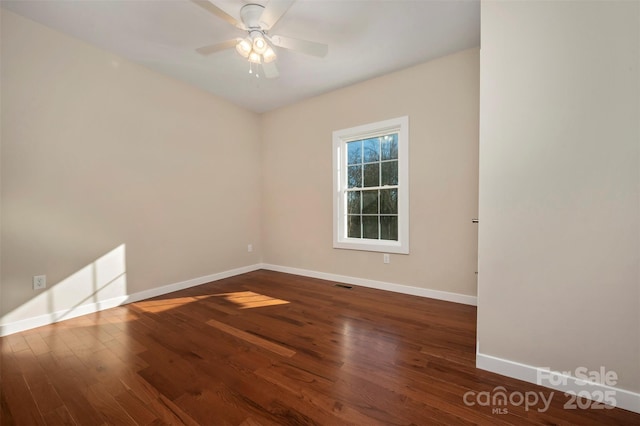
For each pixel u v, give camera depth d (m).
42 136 2.36
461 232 2.89
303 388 1.51
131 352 1.90
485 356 1.67
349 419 1.28
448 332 2.19
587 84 1.38
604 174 1.36
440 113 2.96
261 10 2.05
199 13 2.21
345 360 1.79
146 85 3.08
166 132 3.28
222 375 1.63
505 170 1.58
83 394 1.47
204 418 1.30
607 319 1.37
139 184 3.03
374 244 3.45
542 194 1.50
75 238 2.56
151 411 1.34
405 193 3.18
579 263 1.43
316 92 3.78
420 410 1.34
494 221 1.62
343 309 2.71
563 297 1.46
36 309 2.32
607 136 1.35
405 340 2.06
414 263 3.16
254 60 2.31
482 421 1.26
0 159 2.16
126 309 2.73
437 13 2.23
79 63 2.57
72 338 2.11
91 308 2.65
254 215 4.48
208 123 3.76
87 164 2.63
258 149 4.55
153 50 2.74
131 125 2.96
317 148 3.93
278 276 4.07
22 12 2.19
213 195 3.84
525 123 1.52
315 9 2.18
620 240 1.34
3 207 2.18
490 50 1.60
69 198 2.52
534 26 1.49
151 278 3.13
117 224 2.85
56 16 2.24
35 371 1.67
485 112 1.62
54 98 2.43
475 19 2.31
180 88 3.42
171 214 3.33
